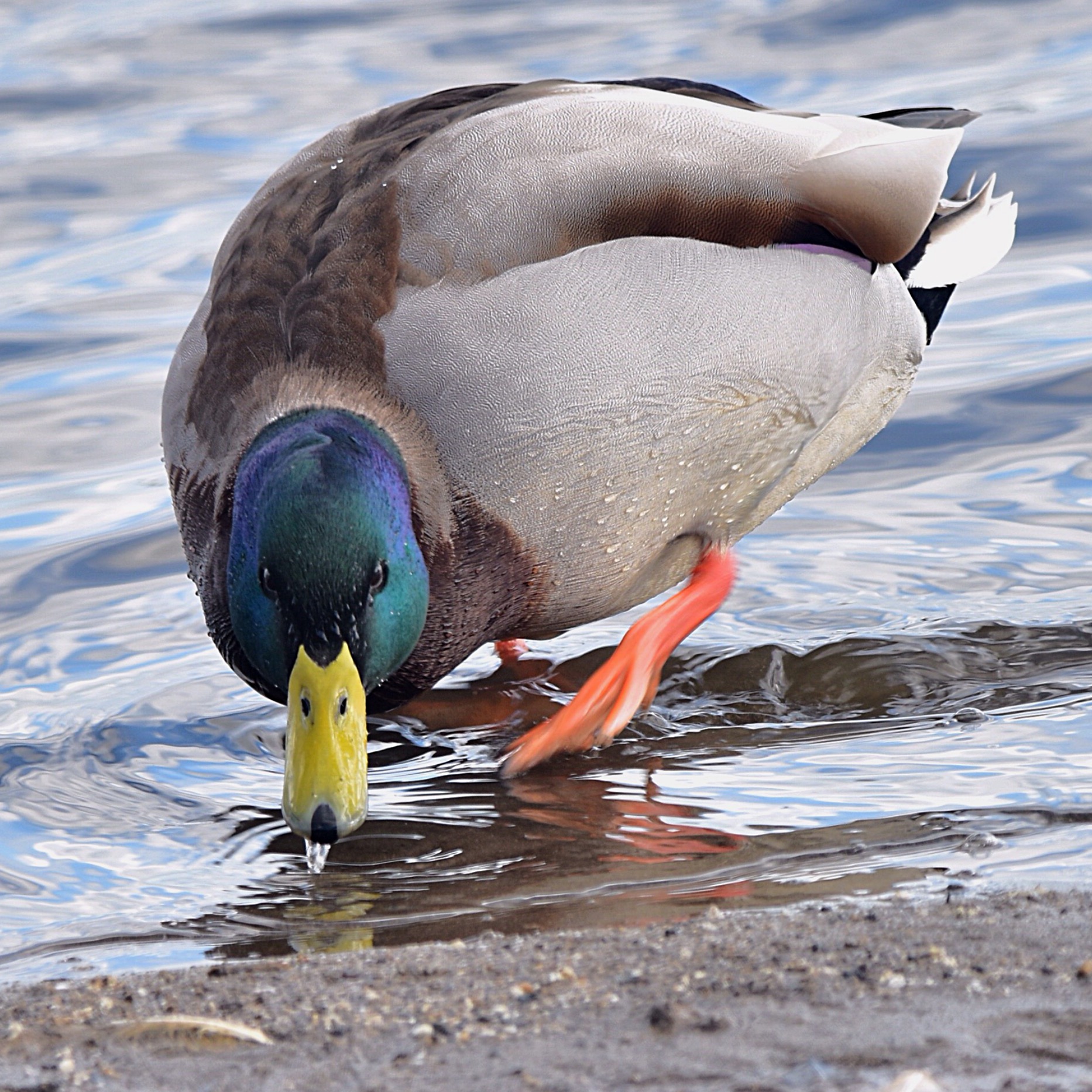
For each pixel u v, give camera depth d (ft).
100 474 42.86
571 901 22.90
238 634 26.58
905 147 31.91
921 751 27.76
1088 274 50.98
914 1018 16.98
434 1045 17.21
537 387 27.63
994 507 38.29
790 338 30.01
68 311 53.47
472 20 84.79
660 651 30.35
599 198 29.17
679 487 29.73
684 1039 16.87
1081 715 28.81
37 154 69.31
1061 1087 15.48
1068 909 19.76
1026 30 74.13
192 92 76.59
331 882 24.43
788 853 23.89
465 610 28.55
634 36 79.00
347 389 27.53
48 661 33.27
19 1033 18.30
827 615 33.96
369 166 29.84
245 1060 17.26
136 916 23.45
